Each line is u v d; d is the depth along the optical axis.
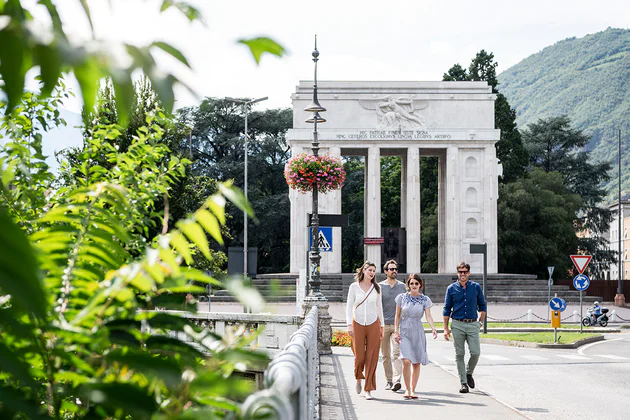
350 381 17.17
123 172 4.84
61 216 2.57
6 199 3.96
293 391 2.83
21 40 1.26
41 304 1.30
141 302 2.43
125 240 2.57
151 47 1.43
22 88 1.25
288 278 64.50
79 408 2.31
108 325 2.25
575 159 112.44
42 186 4.57
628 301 73.94
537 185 81.69
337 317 46.34
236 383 1.91
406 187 75.25
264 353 2.07
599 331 40.12
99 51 1.31
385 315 15.77
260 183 92.81
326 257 71.44
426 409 13.00
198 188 23.00
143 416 1.86
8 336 2.18
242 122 94.69
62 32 1.33
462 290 15.34
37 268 1.30
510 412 12.86
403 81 72.19
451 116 72.12
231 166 91.19
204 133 93.38
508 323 45.22
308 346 7.11
